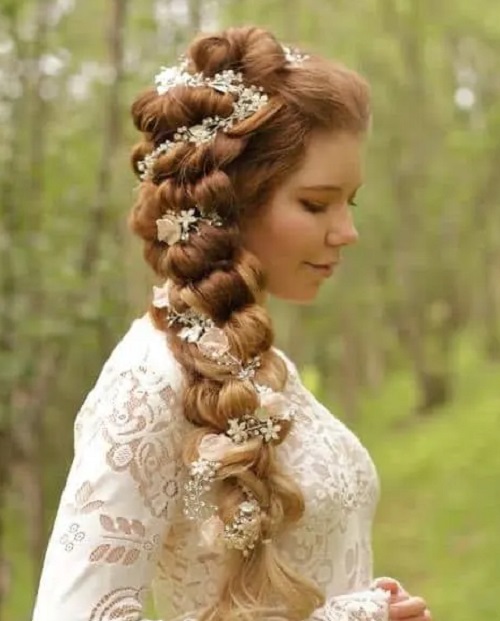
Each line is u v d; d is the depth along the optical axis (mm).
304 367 29297
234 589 2232
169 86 2461
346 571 2400
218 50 2436
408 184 26062
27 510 10031
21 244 8273
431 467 19906
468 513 15492
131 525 2139
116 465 2150
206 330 2287
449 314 30125
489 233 27703
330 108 2359
